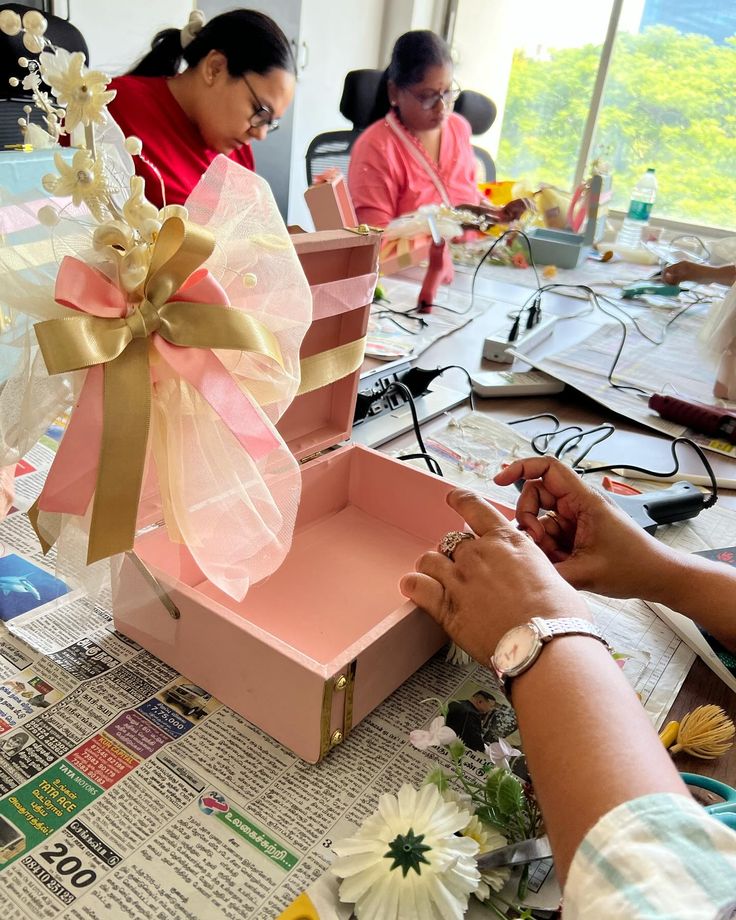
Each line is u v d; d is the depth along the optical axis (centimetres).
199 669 60
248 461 53
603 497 68
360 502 91
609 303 185
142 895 44
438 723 56
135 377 48
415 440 109
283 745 56
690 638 70
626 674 66
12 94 125
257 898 45
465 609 56
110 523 49
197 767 54
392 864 44
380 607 75
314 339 81
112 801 50
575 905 36
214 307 49
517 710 46
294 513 59
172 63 161
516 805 49
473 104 301
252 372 55
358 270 80
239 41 152
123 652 63
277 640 54
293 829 50
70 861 46
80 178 45
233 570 56
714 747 57
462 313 167
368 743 57
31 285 46
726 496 103
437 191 238
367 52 337
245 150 192
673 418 121
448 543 61
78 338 45
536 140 323
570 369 141
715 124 275
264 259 54
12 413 49
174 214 49
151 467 59
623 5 280
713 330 133
